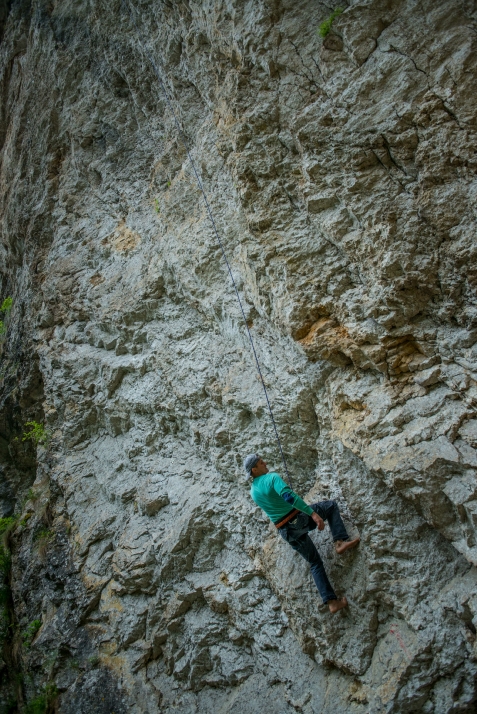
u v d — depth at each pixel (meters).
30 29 10.17
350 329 4.11
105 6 7.83
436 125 3.75
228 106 5.23
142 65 7.32
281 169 4.73
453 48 3.73
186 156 6.52
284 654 4.25
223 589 4.78
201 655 4.67
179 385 5.72
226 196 5.66
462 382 3.58
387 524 3.80
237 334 5.32
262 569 4.57
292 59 4.59
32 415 8.80
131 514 5.93
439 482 3.44
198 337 5.93
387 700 3.47
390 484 3.63
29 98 10.02
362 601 3.85
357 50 4.14
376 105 4.02
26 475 9.12
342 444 4.06
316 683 3.97
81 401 7.36
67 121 8.99
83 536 6.21
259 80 4.87
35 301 8.93
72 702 5.05
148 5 6.91
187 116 6.47
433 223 3.77
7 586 6.86
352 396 4.05
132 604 5.34
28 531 7.14
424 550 3.65
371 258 4.02
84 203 8.66
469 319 3.66
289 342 4.61
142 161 7.67
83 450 7.25
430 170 3.79
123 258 7.29
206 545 5.07
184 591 4.98
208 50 5.85
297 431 4.55
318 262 4.41
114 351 7.16
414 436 3.62
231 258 5.48
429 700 3.39
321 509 4.07
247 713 4.18
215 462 5.21
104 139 8.27
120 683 4.96
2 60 11.61
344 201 4.17
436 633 3.43
